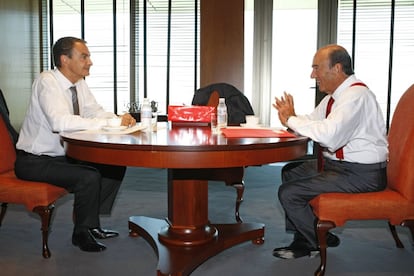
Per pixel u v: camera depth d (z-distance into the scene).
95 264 2.19
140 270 2.12
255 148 1.76
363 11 5.21
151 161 1.70
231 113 3.17
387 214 1.96
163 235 2.29
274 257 2.29
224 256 2.31
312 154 3.43
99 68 5.64
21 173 2.29
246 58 5.42
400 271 2.12
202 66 5.20
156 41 5.54
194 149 1.69
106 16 5.57
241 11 5.11
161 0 5.46
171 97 5.59
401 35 5.19
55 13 5.62
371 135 2.08
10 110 4.99
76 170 2.25
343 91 2.13
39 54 5.61
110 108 5.68
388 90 5.27
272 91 5.42
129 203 3.41
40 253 2.33
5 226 2.79
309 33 5.33
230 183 2.84
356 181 2.04
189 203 2.26
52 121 2.21
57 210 3.16
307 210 2.12
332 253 2.36
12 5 4.96
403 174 1.97
